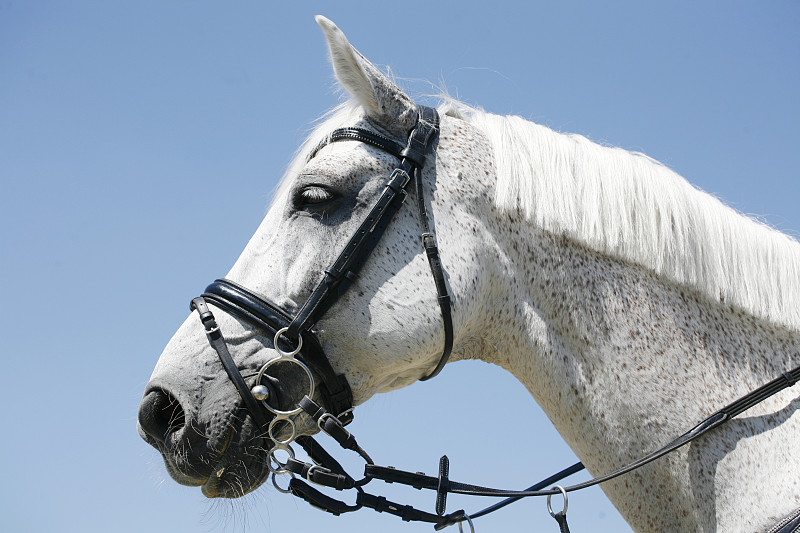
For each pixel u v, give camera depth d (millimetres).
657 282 3146
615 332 3096
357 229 3049
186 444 2838
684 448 2934
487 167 3320
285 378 2971
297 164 3488
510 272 3232
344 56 3148
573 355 3143
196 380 2912
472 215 3223
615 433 3049
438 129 3352
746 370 3057
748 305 3086
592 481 2904
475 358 3424
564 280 3184
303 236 3074
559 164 3262
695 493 2895
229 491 2902
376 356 3035
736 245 3139
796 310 3094
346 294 3010
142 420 2924
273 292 3010
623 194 3168
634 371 3049
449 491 3059
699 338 3078
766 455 2857
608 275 3162
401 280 3057
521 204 3217
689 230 3137
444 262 3109
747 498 2812
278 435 2992
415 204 3164
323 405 3061
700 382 3018
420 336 3047
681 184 3229
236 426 2910
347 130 3291
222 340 2947
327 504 3000
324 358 2979
